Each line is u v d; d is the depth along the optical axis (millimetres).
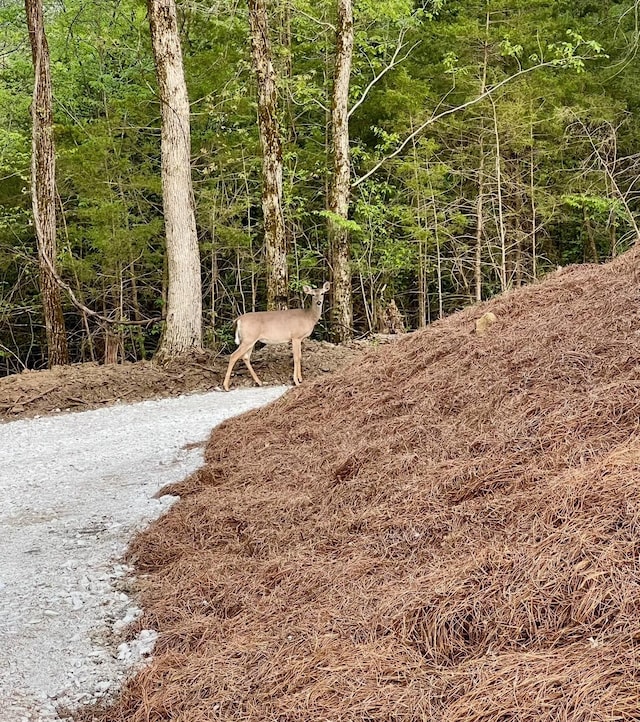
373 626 3645
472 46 19391
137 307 20984
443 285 23781
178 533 5688
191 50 20281
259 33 14625
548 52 20234
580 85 19891
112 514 6434
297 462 6562
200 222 19328
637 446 4016
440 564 3947
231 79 18016
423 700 3027
